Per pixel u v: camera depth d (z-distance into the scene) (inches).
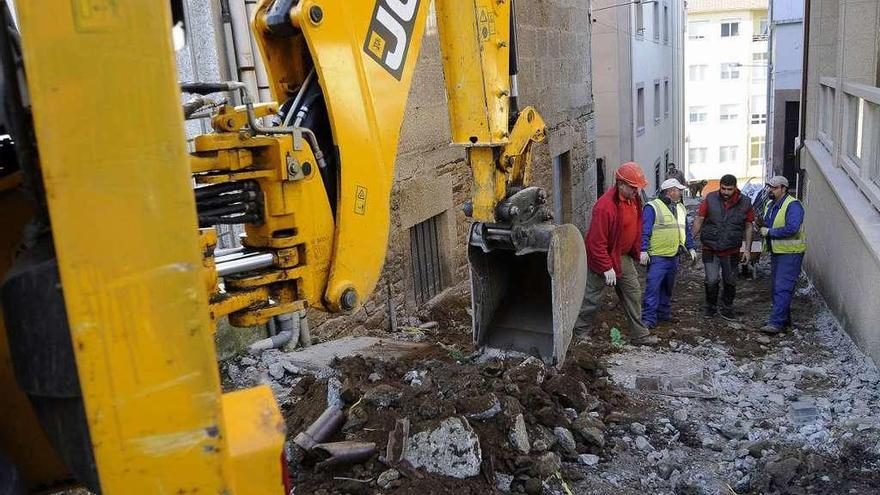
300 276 123.6
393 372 217.6
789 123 831.1
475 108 177.9
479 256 213.6
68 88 63.1
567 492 177.8
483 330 220.2
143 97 65.4
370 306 304.3
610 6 938.1
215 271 113.2
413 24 141.2
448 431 173.6
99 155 64.6
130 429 68.2
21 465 88.3
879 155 291.9
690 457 200.2
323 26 125.2
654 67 1163.9
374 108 134.6
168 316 68.1
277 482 91.1
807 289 406.6
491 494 167.9
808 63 477.7
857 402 234.1
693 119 2401.6
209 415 70.3
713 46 2330.2
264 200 118.4
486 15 173.6
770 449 203.5
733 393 247.1
